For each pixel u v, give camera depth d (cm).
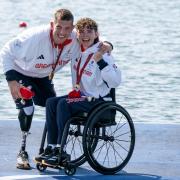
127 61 2967
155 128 1602
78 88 1282
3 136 1532
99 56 1262
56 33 1283
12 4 5069
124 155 1426
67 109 1266
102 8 4928
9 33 3822
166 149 1473
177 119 2058
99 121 1285
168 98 2319
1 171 1305
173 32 3897
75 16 4572
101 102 1283
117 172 1330
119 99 2294
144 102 2259
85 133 1261
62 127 1268
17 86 1312
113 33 3838
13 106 2189
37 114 2056
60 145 1268
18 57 1309
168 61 2977
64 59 1326
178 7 5072
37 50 1300
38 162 1290
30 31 1304
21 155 1333
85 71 1292
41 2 5188
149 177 1295
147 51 3228
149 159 1411
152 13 4734
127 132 1541
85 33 1279
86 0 5316
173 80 2591
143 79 2600
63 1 5244
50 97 1385
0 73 2664
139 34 3806
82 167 1356
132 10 4869
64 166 1273
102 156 1418
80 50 1312
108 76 1264
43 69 1332
